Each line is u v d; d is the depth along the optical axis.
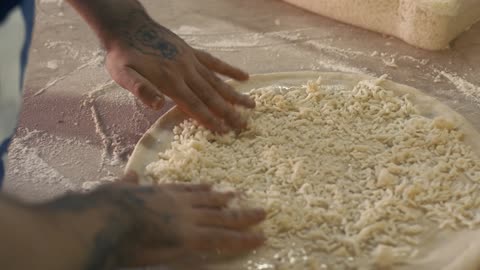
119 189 0.72
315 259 0.90
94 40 1.64
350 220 0.97
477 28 1.63
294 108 1.24
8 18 0.77
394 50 1.55
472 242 0.92
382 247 0.89
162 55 1.18
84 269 0.59
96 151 1.23
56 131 1.29
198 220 0.80
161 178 1.05
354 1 1.60
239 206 0.97
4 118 0.84
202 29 1.69
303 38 1.63
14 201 0.57
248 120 1.19
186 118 1.23
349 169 1.07
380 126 1.19
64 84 1.45
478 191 1.02
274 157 1.09
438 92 1.39
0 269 0.52
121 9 1.22
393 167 1.06
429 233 0.94
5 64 0.79
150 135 1.18
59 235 0.58
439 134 1.13
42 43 1.62
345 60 1.52
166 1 1.84
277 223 0.95
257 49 1.59
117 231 0.64
